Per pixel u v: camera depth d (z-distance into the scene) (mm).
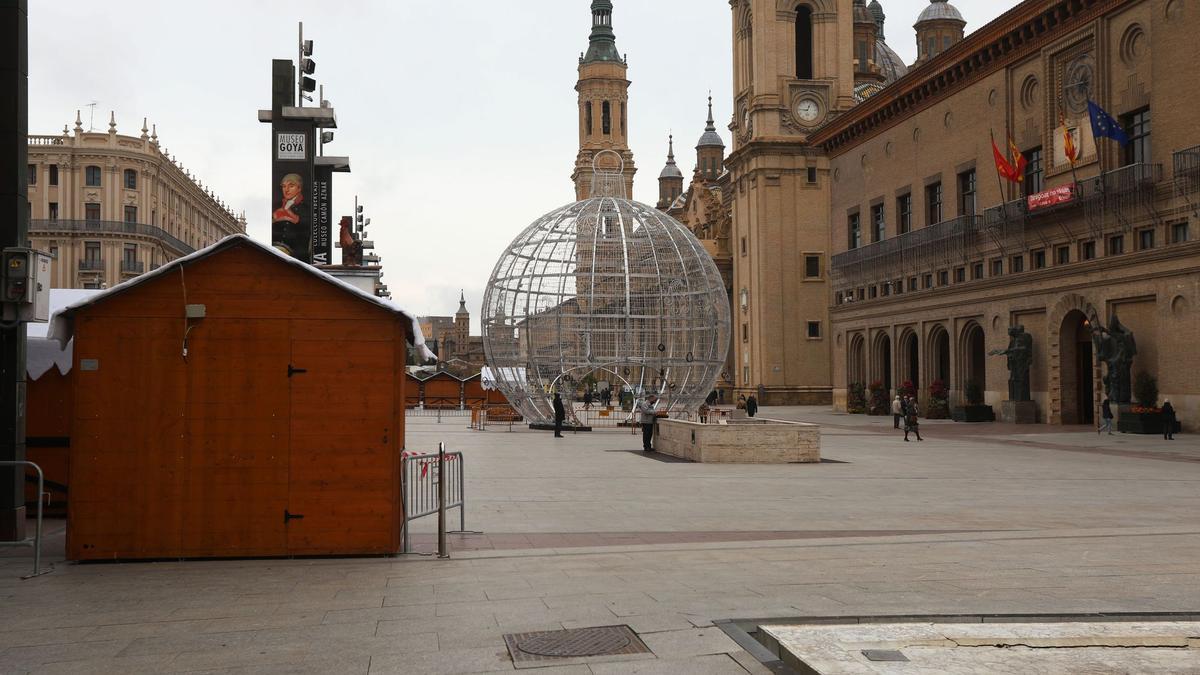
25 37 12281
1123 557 10656
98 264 74188
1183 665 6262
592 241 42344
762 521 14352
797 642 6766
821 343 77812
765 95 78000
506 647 7098
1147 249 38156
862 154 65500
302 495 11078
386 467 11188
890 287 60812
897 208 60719
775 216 77938
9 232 11945
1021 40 47062
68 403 15148
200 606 8625
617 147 144500
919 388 56656
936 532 12984
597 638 7270
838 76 78812
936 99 55562
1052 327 44156
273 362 11125
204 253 11000
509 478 21281
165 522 10906
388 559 10961
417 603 8648
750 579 9500
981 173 51125
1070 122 43844
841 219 68938
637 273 42312
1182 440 33375
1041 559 10539
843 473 22562
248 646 7246
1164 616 7773
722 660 6648
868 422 51656
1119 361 38438
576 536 12852
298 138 27328
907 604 8242
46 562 10883
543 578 9734
